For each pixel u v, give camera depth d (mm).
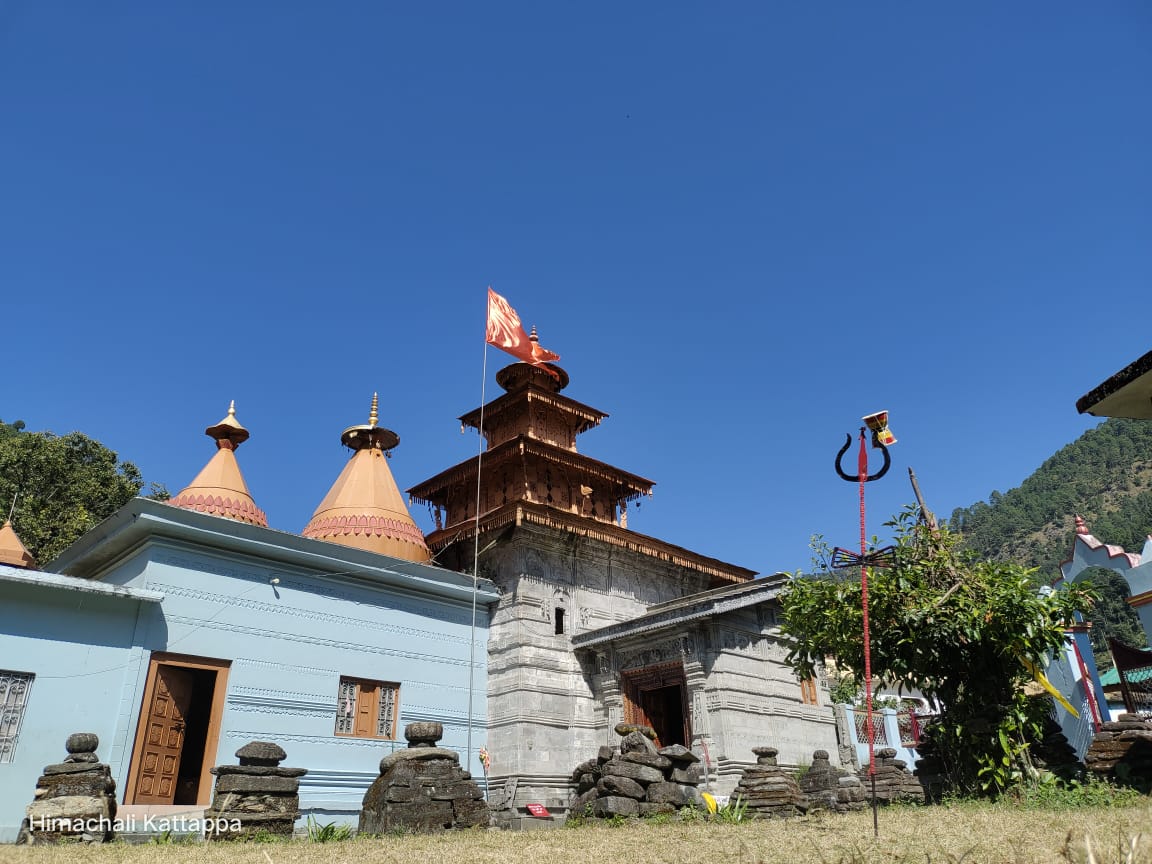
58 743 15172
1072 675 19953
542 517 23844
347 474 25562
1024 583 13031
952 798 12266
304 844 10305
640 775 13664
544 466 27203
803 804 14477
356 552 20484
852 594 13500
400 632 21547
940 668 13328
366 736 20078
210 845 10391
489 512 24203
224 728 17547
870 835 7578
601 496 28766
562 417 29531
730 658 21375
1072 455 199500
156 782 16297
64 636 15836
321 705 19297
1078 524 20719
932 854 6066
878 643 13172
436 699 21781
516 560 24125
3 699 14898
